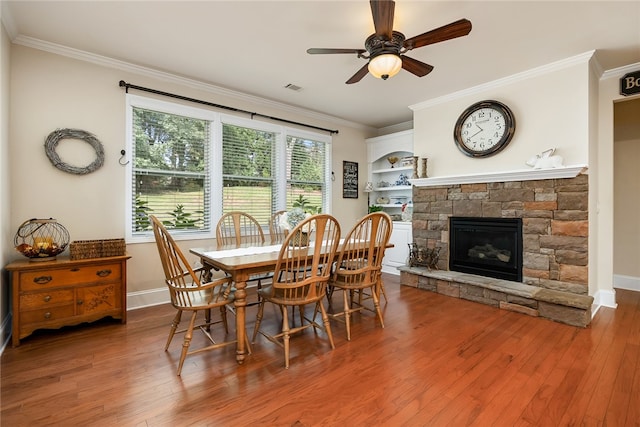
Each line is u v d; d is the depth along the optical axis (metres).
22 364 2.06
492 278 3.56
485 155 3.61
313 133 4.80
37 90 2.71
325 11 2.27
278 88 3.78
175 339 2.47
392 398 1.71
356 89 3.81
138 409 1.61
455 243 3.94
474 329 2.66
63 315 2.51
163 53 2.92
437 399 1.70
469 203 3.79
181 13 2.30
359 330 2.65
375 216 2.53
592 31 2.53
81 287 2.59
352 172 5.41
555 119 3.13
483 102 3.60
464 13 2.28
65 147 2.84
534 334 2.55
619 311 3.13
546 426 1.48
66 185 2.85
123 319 2.78
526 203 3.31
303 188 4.73
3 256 2.36
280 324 2.80
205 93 3.70
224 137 3.91
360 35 2.61
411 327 2.72
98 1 2.15
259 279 3.37
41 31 2.54
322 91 3.88
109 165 3.07
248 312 3.14
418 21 2.38
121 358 2.15
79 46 2.79
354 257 2.68
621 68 3.17
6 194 2.45
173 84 3.46
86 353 2.22
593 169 3.12
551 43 2.72
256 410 1.61
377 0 1.75
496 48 2.81
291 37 2.64
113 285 2.74
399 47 2.16
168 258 2.09
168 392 1.76
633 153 4.00
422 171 4.19
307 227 2.84
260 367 2.04
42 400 1.67
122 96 3.14
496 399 1.69
